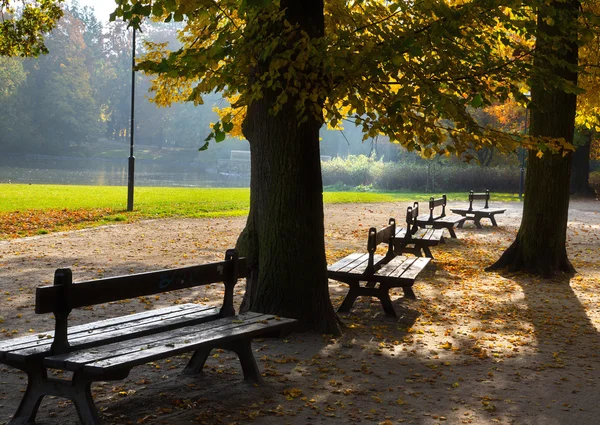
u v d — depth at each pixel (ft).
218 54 22.63
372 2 25.85
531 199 44.57
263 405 17.92
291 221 25.59
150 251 48.01
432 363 23.06
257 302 25.91
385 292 30.07
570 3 38.47
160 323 18.65
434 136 24.59
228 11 27.58
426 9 23.06
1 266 39.34
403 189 142.10
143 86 347.56
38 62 292.61
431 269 44.75
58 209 69.31
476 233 67.46
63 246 48.37
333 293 35.55
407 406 18.44
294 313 25.63
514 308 33.55
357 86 22.65
